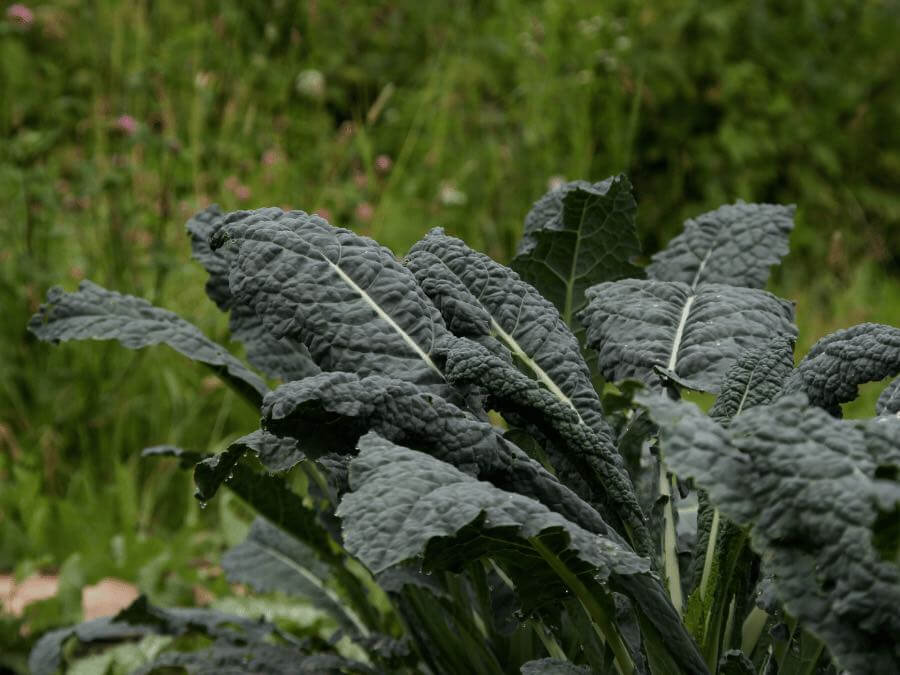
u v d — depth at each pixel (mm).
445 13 6238
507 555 1316
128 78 4324
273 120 5168
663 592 1344
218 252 1895
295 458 1475
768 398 1528
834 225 6172
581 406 1533
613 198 1904
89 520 3252
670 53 5926
